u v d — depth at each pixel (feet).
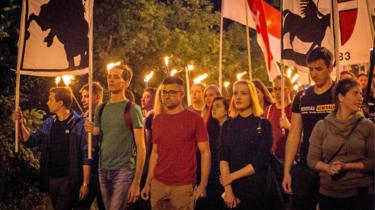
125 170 25.38
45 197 35.47
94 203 37.88
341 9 32.65
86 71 26.71
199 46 57.57
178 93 23.58
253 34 68.13
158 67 51.42
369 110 24.86
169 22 58.29
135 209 29.22
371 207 20.54
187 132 23.47
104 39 46.21
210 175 26.03
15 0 35.58
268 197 23.13
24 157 33.68
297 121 23.26
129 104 25.52
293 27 26.30
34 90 38.55
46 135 27.73
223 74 62.08
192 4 59.47
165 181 23.61
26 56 27.02
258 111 23.20
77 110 43.91
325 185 21.11
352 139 20.52
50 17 27.02
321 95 22.52
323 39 25.90
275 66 36.29
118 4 47.06
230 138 23.16
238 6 36.06
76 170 27.32
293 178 22.85
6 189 32.99
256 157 22.86
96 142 27.50
